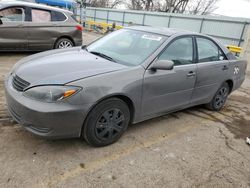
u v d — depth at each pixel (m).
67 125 2.67
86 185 2.46
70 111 2.62
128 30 4.21
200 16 19.48
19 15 7.10
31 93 2.63
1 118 3.49
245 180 2.86
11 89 2.86
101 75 2.86
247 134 4.07
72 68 2.96
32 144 2.98
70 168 2.67
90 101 2.72
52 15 7.73
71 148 3.01
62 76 2.75
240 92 6.59
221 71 4.50
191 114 4.59
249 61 12.46
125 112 3.16
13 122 3.41
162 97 3.54
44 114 2.54
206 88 4.32
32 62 3.24
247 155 3.40
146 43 3.66
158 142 3.43
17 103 2.67
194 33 4.14
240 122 4.53
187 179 2.75
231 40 17.69
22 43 7.21
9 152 2.79
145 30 4.01
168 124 4.04
